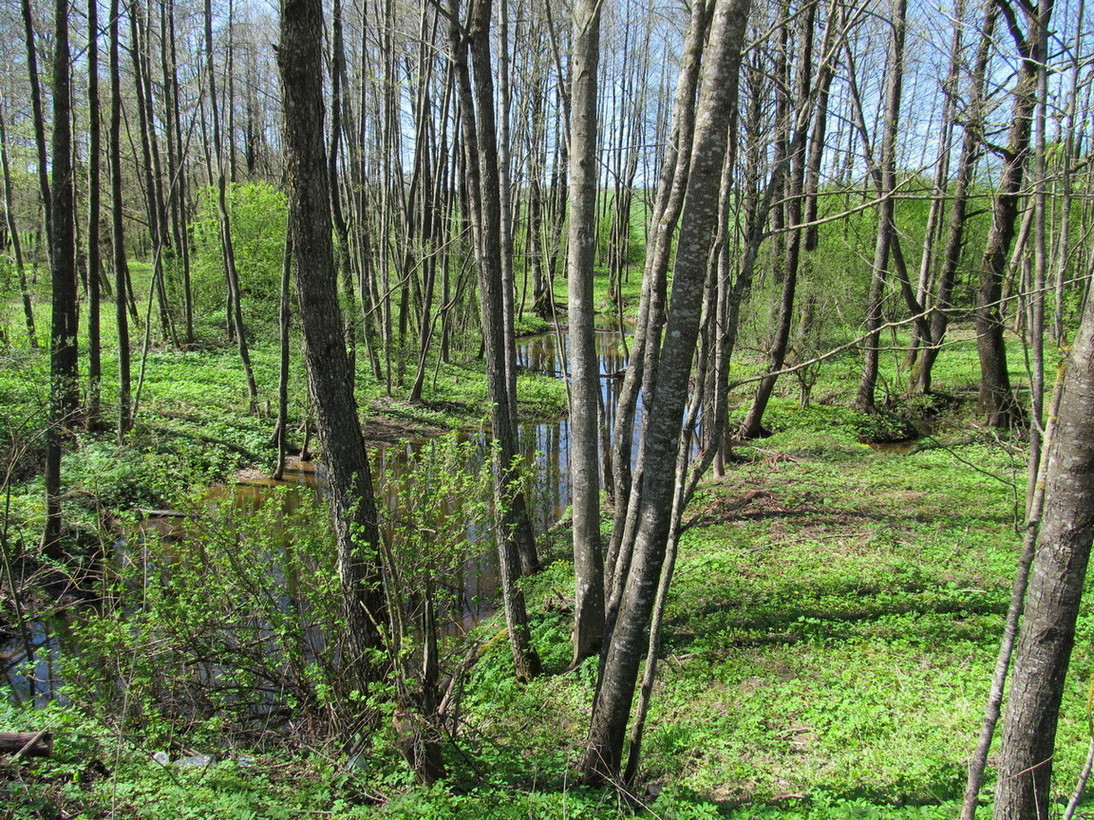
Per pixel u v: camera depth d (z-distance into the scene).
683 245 3.68
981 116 5.01
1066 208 2.72
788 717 5.70
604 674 4.54
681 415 3.89
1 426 10.11
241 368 19.80
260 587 5.77
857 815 4.29
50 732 4.64
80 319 20.00
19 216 23.86
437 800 4.46
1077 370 2.60
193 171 31.30
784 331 14.45
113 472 10.94
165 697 5.48
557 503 12.98
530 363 27.28
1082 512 2.64
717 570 8.70
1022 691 2.87
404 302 21.36
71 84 16.47
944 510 10.31
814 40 7.88
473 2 7.19
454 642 6.04
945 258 14.05
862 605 7.51
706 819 4.32
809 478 12.30
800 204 13.93
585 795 4.61
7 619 8.05
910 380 16.97
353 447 5.56
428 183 22.19
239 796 4.37
